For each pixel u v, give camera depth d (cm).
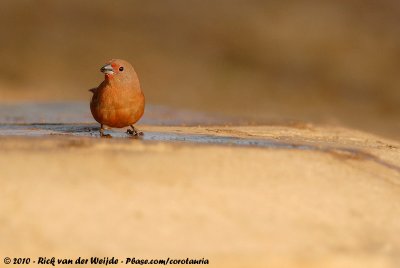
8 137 1625
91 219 1255
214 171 1439
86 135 1823
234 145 1647
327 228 1307
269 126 2278
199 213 1297
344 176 1514
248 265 1180
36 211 1263
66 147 1524
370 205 1409
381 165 1625
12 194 1301
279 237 1255
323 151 1652
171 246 1206
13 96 4469
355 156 1652
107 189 1335
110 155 1469
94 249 1190
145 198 1320
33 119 2481
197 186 1377
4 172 1367
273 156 1552
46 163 1413
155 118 2659
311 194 1409
